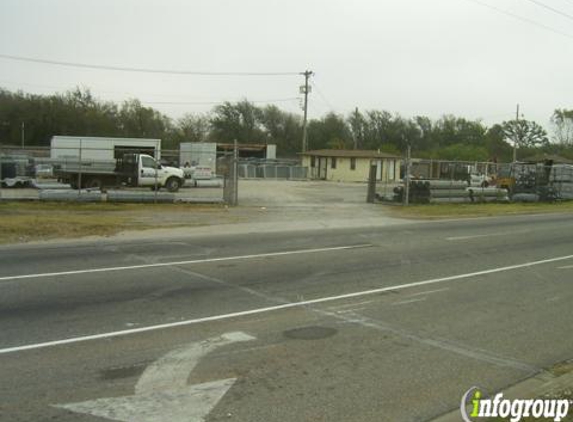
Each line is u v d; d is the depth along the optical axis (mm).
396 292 9531
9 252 13203
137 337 6824
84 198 25031
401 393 5324
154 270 11031
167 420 4656
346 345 6672
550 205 36344
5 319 7516
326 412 4883
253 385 5430
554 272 11797
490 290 9891
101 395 5141
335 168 62406
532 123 114500
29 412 4773
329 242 15742
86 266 11391
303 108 64812
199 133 89500
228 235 17078
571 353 6617
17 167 33875
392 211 26828
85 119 77812
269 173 59812
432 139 103125
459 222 23516
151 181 32812
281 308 8289
